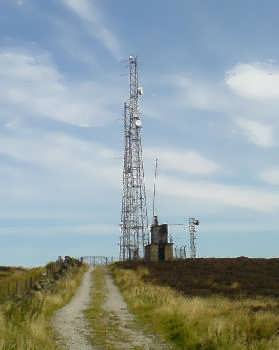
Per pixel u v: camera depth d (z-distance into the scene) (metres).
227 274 60.75
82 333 22.31
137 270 66.81
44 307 28.75
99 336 21.62
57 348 17.77
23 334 17.62
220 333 18.08
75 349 18.72
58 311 29.73
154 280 54.50
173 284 50.19
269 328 18.41
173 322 23.69
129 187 88.50
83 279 58.41
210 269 66.94
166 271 66.06
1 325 18.44
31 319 22.56
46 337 18.59
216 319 20.14
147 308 30.08
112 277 62.47
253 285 48.16
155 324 24.53
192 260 78.25
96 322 25.69
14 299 28.19
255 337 17.67
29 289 34.97
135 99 88.62
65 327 23.80
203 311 23.48
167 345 19.69
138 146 88.81
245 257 80.12
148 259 83.12
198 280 53.66
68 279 51.25
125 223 88.25
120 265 77.12
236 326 18.83
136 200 88.31
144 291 38.19
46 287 38.84
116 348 19.09
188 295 38.88
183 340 19.91
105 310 30.72
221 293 40.69
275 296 37.62
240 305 27.20
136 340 20.77
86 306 32.84
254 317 20.12
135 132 88.75
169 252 83.00
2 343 15.49
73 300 36.50
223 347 16.81
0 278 54.53
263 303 28.77
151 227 85.81
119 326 24.44
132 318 27.23
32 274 53.53
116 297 39.25
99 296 39.66
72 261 78.12
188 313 23.53
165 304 28.38
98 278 60.38
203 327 19.98
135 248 87.25
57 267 62.78
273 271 63.09
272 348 15.79
